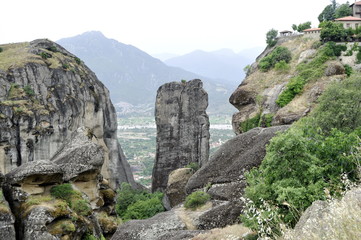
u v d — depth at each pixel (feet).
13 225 65.72
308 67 170.50
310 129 73.87
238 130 174.60
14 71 181.37
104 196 104.47
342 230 27.58
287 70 181.37
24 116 168.14
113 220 102.89
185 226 86.79
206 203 96.37
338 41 180.34
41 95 183.01
